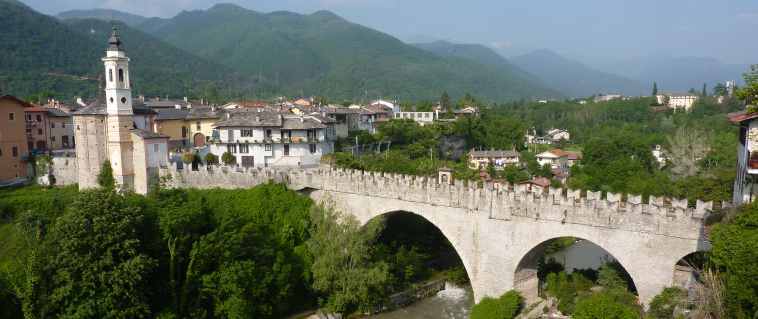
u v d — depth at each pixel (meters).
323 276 65.12
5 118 96.00
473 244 61.94
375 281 64.88
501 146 171.00
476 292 62.50
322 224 70.06
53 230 58.25
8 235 72.56
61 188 89.94
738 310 35.28
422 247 86.00
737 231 36.59
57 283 55.25
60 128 116.56
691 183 84.81
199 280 61.78
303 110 138.25
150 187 82.62
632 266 50.75
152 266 58.66
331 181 76.19
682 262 51.03
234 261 63.34
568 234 54.38
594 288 61.84
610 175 114.56
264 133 103.94
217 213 71.69
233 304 60.47
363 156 112.00
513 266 58.66
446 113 186.75
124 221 58.12
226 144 105.19
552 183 118.75
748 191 47.62
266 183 79.62
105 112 83.62
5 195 85.06
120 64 80.62
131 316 56.66
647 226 49.44
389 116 173.88
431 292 74.56
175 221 62.62
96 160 84.81
